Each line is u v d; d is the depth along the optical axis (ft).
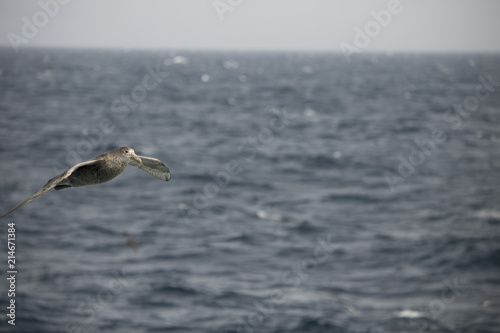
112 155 58.54
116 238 190.70
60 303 139.85
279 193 259.80
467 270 166.50
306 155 354.33
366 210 230.48
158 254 176.24
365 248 184.44
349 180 286.25
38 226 198.80
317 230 203.41
